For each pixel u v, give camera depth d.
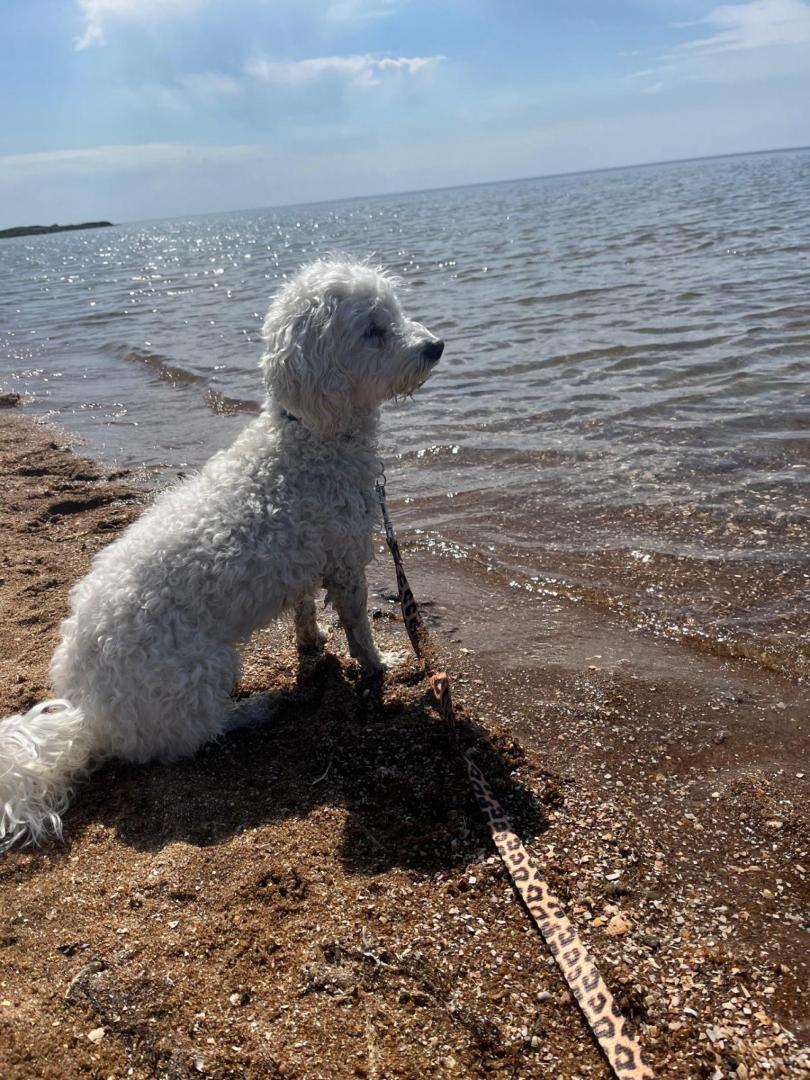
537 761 0.89
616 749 0.91
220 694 0.92
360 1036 0.58
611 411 1.99
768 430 1.75
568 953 0.63
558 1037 0.58
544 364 2.47
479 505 1.58
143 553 0.91
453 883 0.71
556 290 3.73
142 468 1.99
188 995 0.60
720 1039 0.58
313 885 0.71
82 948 0.65
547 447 1.82
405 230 11.13
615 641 1.12
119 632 0.88
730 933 0.67
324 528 0.98
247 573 0.92
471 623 1.20
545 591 1.26
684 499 1.49
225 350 3.32
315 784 0.86
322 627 1.22
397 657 1.10
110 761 0.92
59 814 0.84
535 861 0.74
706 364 2.26
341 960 0.63
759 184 12.55
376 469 1.03
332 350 0.95
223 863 0.73
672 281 3.63
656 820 0.80
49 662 1.11
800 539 1.31
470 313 3.38
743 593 1.19
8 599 1.33
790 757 0.87
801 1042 0.57
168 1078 0.55
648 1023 0.60
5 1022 0.59
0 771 0.81
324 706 1.00
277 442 1.00
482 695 1.02
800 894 0.70
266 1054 0.56
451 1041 0.58
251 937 0.65
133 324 4.40
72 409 2.65
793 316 2.67
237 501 0.95
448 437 1.95
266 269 7.50
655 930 0.67
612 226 7.34
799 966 0.64
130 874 0.74
